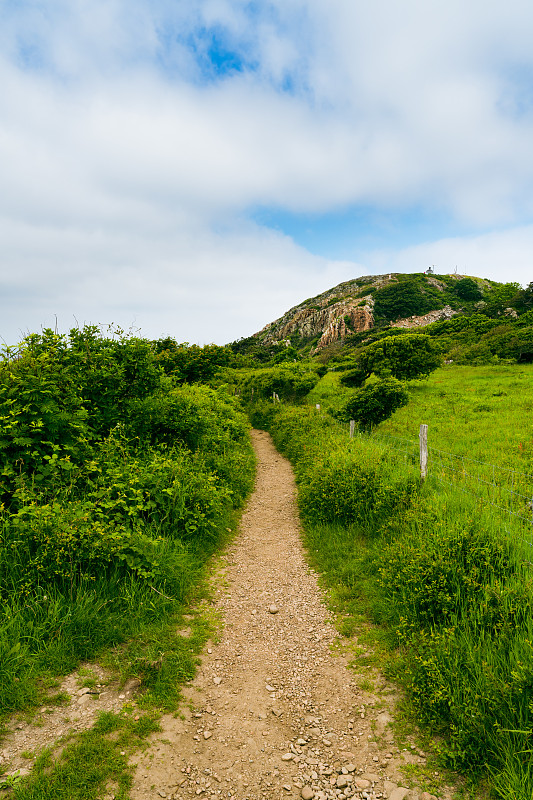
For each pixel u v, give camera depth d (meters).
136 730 3.20
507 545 4.78
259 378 29.98
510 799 2.50
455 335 69.69
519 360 48.25
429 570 4.51
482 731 2.93
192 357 22.62
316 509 8.15
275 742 3.22
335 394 29.45
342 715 3.49
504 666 3.34
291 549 7.21
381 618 4.71
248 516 9.05
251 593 5.69
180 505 6.71
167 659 4.01
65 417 6.25
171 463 7.46
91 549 4.71
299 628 4.84
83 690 3.54
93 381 7.93
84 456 6.53
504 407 20.61
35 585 4.35
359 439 10.98
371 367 32.56
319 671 4.08
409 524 6.12
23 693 3.37
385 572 5.13
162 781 2.81
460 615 4.16
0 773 2.72
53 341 7.61
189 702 3.61
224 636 4.66
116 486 5.92
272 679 3.98
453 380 35.69
